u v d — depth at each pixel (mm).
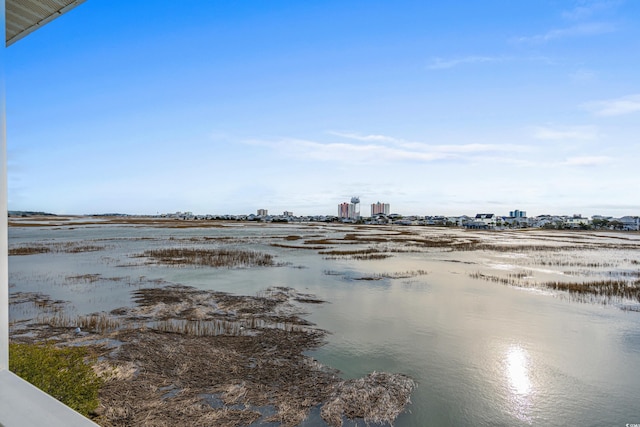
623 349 13383
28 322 15203
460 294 21875
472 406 9414
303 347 12977
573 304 19734
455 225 181625
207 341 13242
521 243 63938
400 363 11859
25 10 3531
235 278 25969
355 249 47562
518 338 14383
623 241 73875
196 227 108938
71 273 27000
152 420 7980
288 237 67250
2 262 2459
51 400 2254
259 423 8219
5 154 2373
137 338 13258
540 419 8984
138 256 36438
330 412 8695
